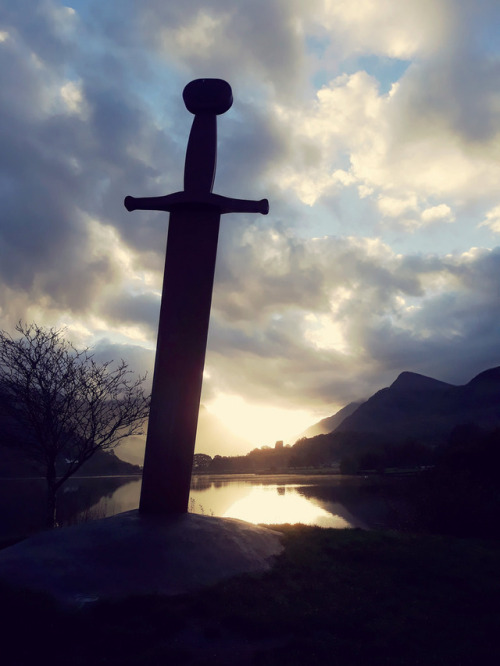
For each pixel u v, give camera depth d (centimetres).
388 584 841
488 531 1502
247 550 920
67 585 751
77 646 571
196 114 1217
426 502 1666
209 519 1020
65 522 1844
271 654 552
